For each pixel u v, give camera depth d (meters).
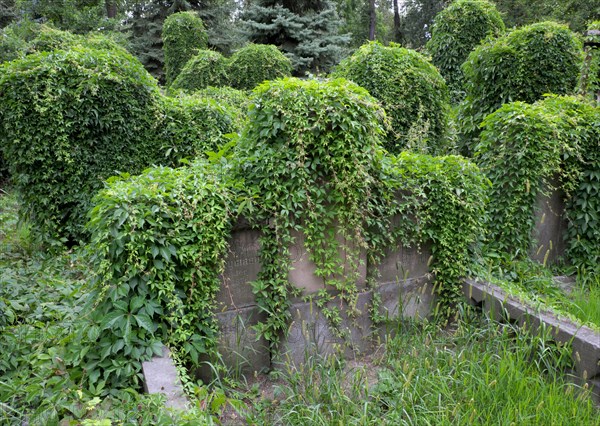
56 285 3.83
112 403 2.18
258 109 3.09
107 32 12.52
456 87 9.15
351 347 3.34
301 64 14.48
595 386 2.66
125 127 5.18
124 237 2.50
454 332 3.43
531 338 2.87
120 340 2.38
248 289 3.02
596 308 3.35
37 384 2.28
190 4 17.47
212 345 2.82
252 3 15.23
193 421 1.91
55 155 4.79
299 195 2.96
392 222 3.49
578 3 14.66
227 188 2.91
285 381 3.01
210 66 10.20
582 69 6.05
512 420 2.30
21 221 5.32
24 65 4.75
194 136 5.69
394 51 6.07
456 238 3.62
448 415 2.38
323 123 2.96
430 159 3.73
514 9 17.78
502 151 4.27
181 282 2.70
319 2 15.34
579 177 4.40
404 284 3.58
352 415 2.44
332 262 3.19
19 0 11.23
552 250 4.68
